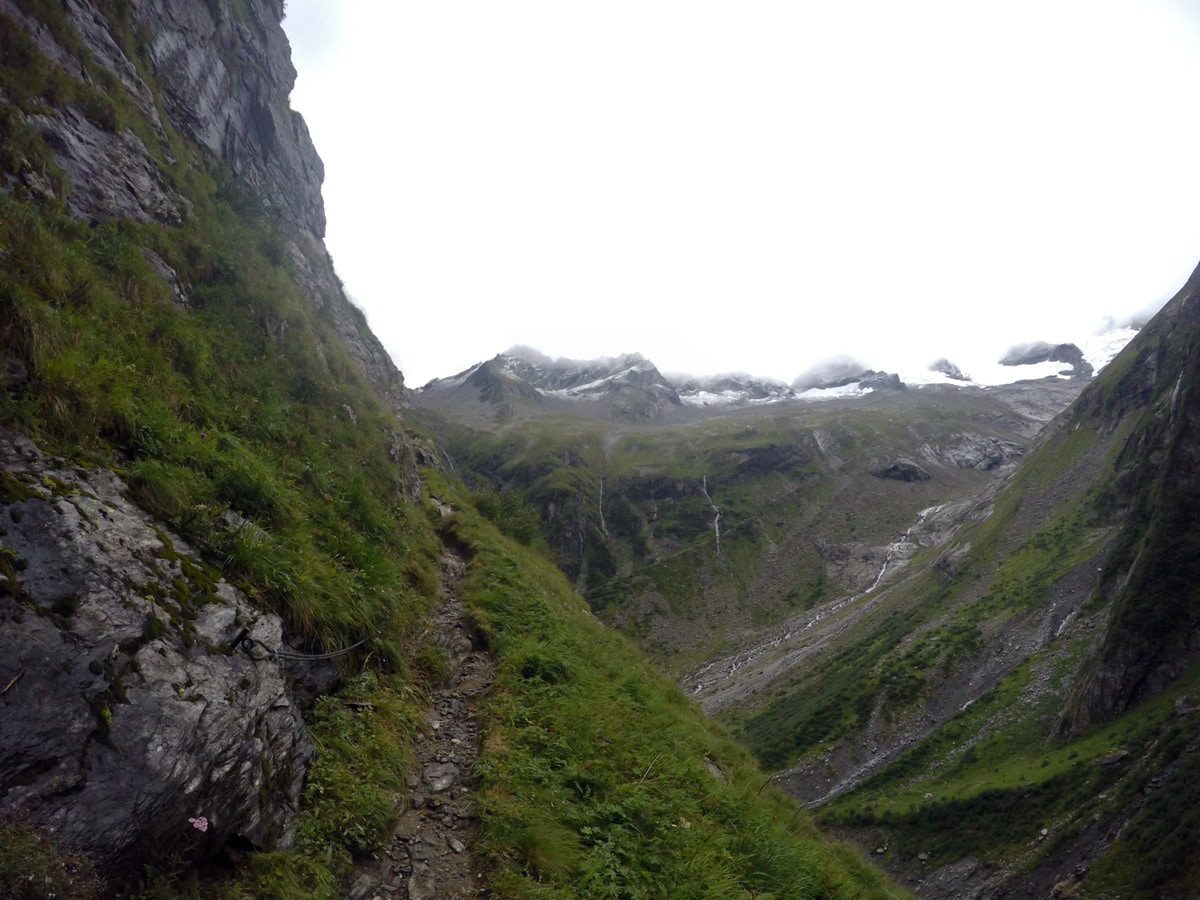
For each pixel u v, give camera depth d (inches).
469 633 565.0
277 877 247.6
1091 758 3093.0
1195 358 5531.5
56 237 463.8
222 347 626.2
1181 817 2411.4
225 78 1603.1
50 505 243.3
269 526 404.5
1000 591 5265.8
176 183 843.4
